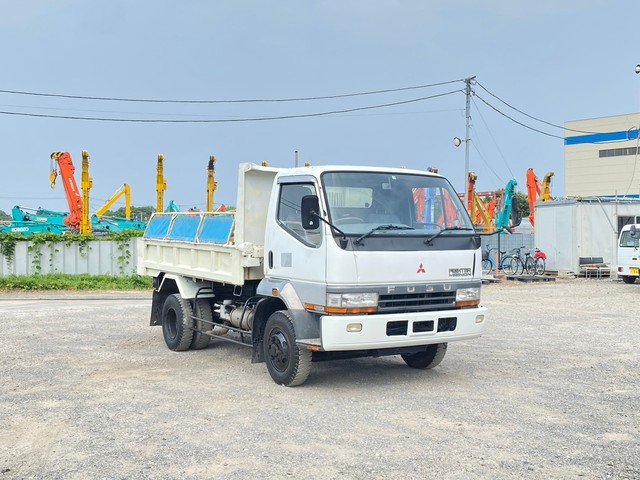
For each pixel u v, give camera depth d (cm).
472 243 835
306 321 796
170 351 1098
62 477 525
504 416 690
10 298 2131
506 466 543
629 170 6656
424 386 830
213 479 518
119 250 2819
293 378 809
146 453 579
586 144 7000
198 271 1033
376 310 760
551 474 525
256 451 582
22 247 2683
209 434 631
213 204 3406
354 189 794
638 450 581
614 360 998
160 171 3347
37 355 1051
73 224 3256
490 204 3719
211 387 829
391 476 523
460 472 531
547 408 722
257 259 907
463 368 944
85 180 3098
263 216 928
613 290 2239
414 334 774
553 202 2905
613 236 2856
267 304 874
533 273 2942
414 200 824
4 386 836
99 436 628
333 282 746
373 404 740
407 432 636
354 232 763
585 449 584
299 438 618
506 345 1139
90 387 829
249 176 916
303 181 812
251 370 939
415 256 783
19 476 530
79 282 2520
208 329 1081
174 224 1150
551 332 1293
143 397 776
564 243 2852
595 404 739
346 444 600
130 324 1419
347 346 743
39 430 650
